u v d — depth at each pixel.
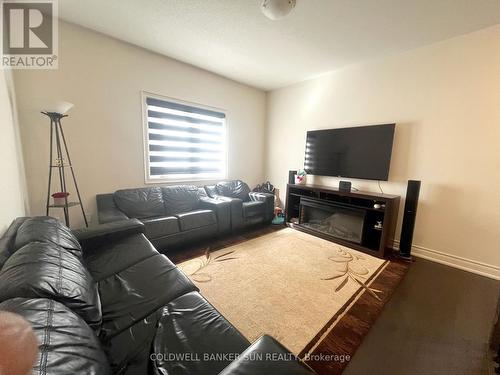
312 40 2.54
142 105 2.92
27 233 1.17
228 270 2.19
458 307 1.72
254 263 2.35
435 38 2.40
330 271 2.22
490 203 2.24
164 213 2.93
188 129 3.47
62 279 0.89
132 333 0.93
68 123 2.42
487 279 2.15
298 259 2.46
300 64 3.18
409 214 2.53
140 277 1.32
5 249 1.09
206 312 1.04
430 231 2.62
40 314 0.61
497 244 2.22
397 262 2.48
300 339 1.38
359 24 2.21
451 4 1.89
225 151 4.00
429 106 2.55
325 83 3.53
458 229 2.43
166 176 3.31
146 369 0.78
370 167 2.98
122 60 2.70
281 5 1.86
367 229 2.83
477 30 2.22
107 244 1.75
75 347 0.57
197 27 2.35
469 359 1.28
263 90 4.43
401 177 2.80
